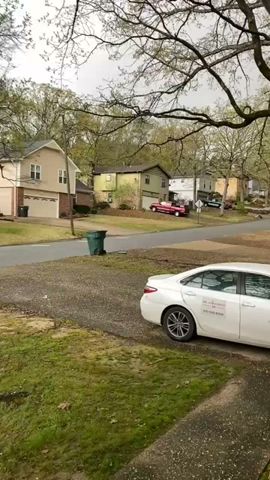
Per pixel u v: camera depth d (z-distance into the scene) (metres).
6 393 5.55
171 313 8.05
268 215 62.72
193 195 65.38
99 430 4.63
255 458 4.11
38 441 4.46
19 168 39.81
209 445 4.34
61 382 5.88
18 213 39.88
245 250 23.73
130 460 4.11
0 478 3.90
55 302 10.77
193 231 36.91
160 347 7.60
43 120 39.47
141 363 6.71
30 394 5.54
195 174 60.78
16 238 27.00
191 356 7.11
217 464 4.02
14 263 17.55
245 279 7.47
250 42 11.30
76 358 6.86
